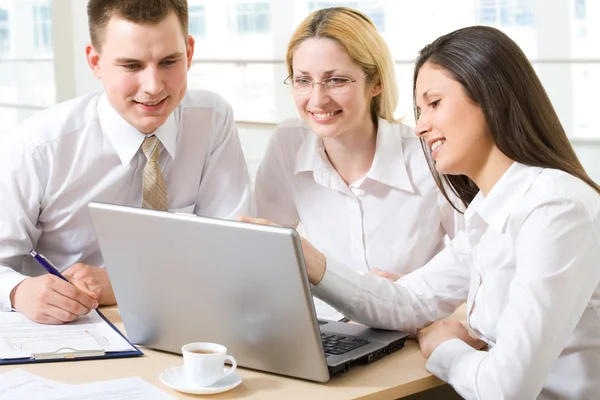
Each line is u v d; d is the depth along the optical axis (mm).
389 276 2057
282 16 4906
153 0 1902
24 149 2066
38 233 2133
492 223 1554
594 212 1478
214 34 5238
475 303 1676
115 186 2158
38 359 1569
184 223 1490
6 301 1863
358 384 1481
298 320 1436
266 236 1397
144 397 1385
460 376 1491
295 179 2305
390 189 2215
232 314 1514
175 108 2117
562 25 3912
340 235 2279
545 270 1438
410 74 4406
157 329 1647
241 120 5188
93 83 5445
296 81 2105
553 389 1553
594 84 3867
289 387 1458
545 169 1540
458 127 1560
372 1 4516
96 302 1843
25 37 5594
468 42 1560
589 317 1527
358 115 2094
